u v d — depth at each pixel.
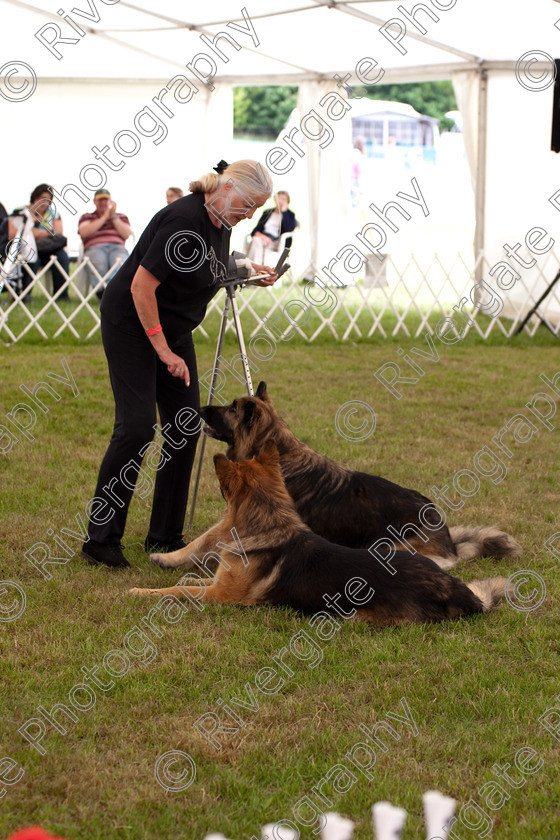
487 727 2.78
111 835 2.21
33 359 9.22
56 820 2.25
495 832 2.28
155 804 2.35
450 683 3.08
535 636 3.46
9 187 14.72
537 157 12.08
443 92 35.62
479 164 12.83
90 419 6.89
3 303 11.78
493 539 4.36
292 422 6.97
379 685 3.04
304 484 4.12
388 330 12.02
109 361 4.04
